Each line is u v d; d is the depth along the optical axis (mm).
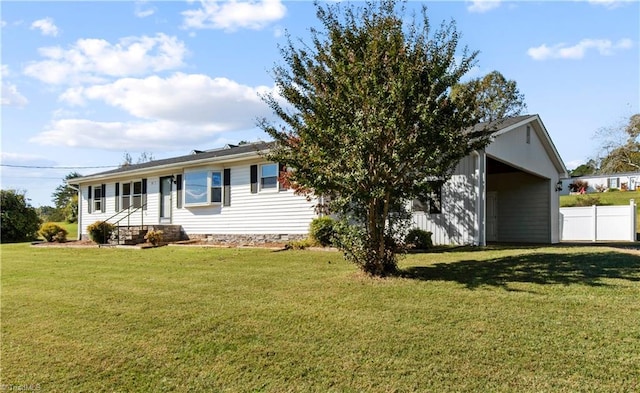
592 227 19234
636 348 4145
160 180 19750
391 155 6867
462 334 4730
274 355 4590
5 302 7578
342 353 4496
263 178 16141
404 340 4688
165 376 4340
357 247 7762
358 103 6855
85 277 9648
